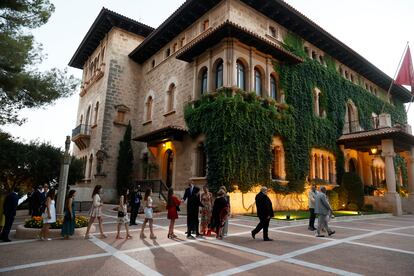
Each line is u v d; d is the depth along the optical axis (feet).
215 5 66.23
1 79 37.81
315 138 71.36
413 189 75.82
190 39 72.95
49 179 64.90
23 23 40.57
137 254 22.59
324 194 32.45
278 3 66.13
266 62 65.57
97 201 30.40
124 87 89.35
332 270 18.48
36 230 30.07
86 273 17.57
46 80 43.06
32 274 17.29
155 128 78.89
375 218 57.26
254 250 24.22
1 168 61.77
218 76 61.72
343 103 85.20
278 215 50.37
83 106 108.47
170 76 77.05
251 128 56.29
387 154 69.46
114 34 90.84
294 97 68.59
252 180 54.44
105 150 81.30
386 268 19.03
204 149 58.70
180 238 29.91
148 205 30.22
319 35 77.82
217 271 18.15
